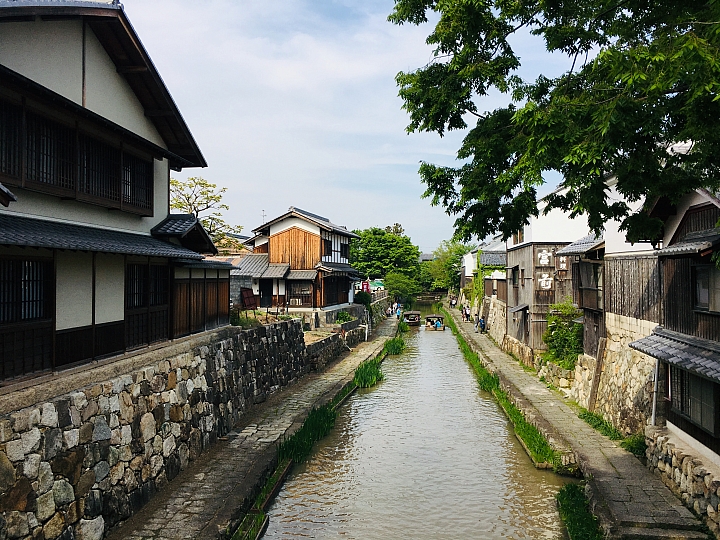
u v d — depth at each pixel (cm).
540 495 1245
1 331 797
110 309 1145
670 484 1089
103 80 1194
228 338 1652
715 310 981
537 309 2588
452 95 848
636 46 689
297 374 2389
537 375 2386
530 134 781
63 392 874
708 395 1004
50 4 934
